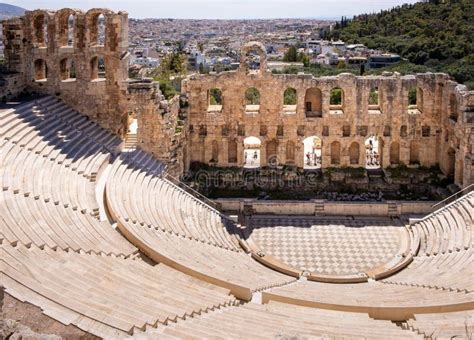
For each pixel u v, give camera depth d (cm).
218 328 2405
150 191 4831
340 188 5972
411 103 8381
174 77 7650
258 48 5944
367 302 3164
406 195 5844
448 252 4322
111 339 2050
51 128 4947
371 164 6569
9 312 2142
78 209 3828
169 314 2459
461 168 5534
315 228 5200
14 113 4784
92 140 5228
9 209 3256
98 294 2531
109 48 5547
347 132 6094
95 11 5509
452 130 5681
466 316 2823
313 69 12294
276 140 6128
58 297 2312
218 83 6034
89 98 5656
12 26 5512
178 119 5950
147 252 3591
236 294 3241
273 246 4803
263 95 6025
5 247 2748
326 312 2948
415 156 6259
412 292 3484
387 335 2448
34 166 4075
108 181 4553
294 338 1888
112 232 3744
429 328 2583
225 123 6128
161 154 5653
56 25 5534
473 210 4669
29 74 5625
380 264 4434
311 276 4178
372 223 5303
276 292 3412
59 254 2953
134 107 5600
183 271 3391
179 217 4650
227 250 4428
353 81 5934
